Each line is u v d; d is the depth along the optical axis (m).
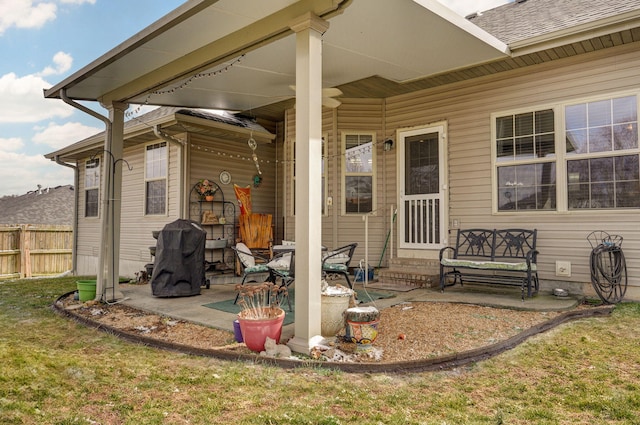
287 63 5.41
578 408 2.48
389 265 7.05
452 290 5.94
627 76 5.23
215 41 4.46
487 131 6.29
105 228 5.79
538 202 5.86
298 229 3.56
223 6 3.70
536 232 5.75
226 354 3.38
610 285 5.09
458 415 2.38
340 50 5.20
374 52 5.28
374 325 3.37
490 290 5.89
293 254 5.02
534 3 7.17
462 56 5.46
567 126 5.64
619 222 5.25
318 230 3.56
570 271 5.54
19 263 11.40
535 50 5.36
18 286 8.04
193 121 7.31
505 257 5.94
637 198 5.17
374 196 7.45
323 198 7.63
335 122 7.49
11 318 4.99
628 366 3.13
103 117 5.90
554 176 5.73
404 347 3.52
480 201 6.33
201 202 8.23
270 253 8.00
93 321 4.63
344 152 7.53
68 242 12.51
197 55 4.70
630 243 5.18
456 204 6.57
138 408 2.43
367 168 7.50
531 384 2.84
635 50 5.19
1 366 2.98
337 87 6.82
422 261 6.71
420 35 4.78
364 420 2.30
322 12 3.48
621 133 5.27
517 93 6.02
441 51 5.27
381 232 7.39
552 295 5.39
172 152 8.28
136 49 4.64
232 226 8.66
